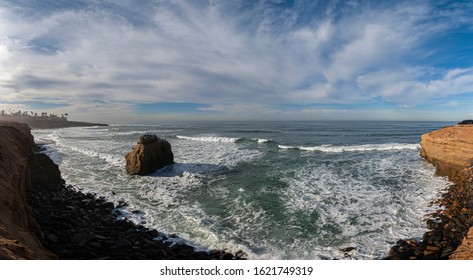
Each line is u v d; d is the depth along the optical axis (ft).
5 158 31.94
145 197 45.78
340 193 44.70
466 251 22.93
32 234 23.82
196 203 42.39
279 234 31.40
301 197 43.27
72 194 45.96
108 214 37.60
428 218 33.55
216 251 27.68
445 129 56.80
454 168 51.03
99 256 26.23
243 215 37.01
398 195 42.86
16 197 25.77
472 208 33.73
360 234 30.78
